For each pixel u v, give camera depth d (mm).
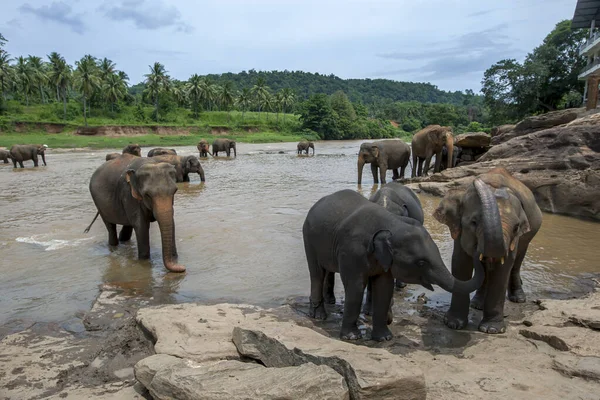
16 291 6547
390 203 5648
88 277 7137
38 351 4742
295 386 3188
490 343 4660
